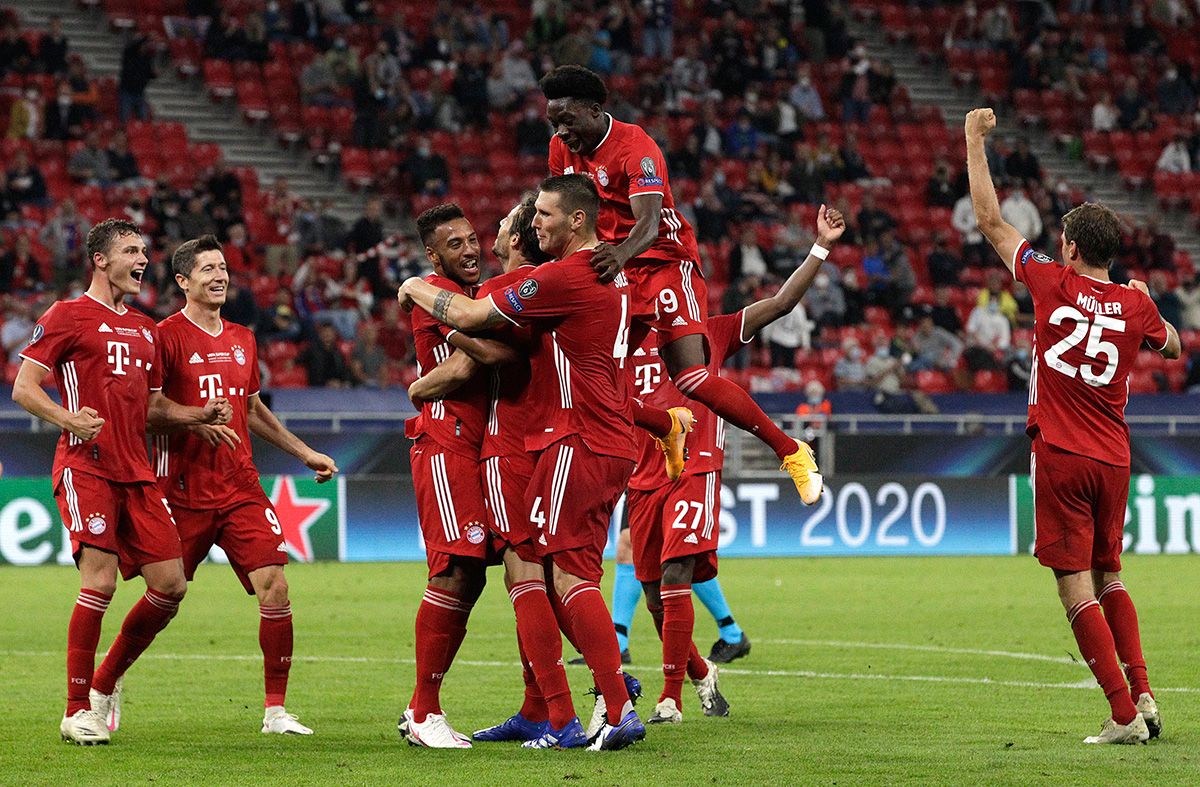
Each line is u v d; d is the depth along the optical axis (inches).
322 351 2935.5
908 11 4552.2
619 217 1040.2
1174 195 4308.6
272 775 837.2
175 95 3690.9
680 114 3966.5
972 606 1908.2
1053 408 962.7
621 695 908.0
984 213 987.3
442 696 1186.6
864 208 3646.7
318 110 3695.9
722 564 2556.6
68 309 987.9
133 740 971.3
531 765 861.2
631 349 1067.9
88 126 3385.8
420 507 961.5
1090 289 963.3
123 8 3762.3
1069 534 957.2
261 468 2610.7
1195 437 2952.8
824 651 1478.8
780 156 3900.1
